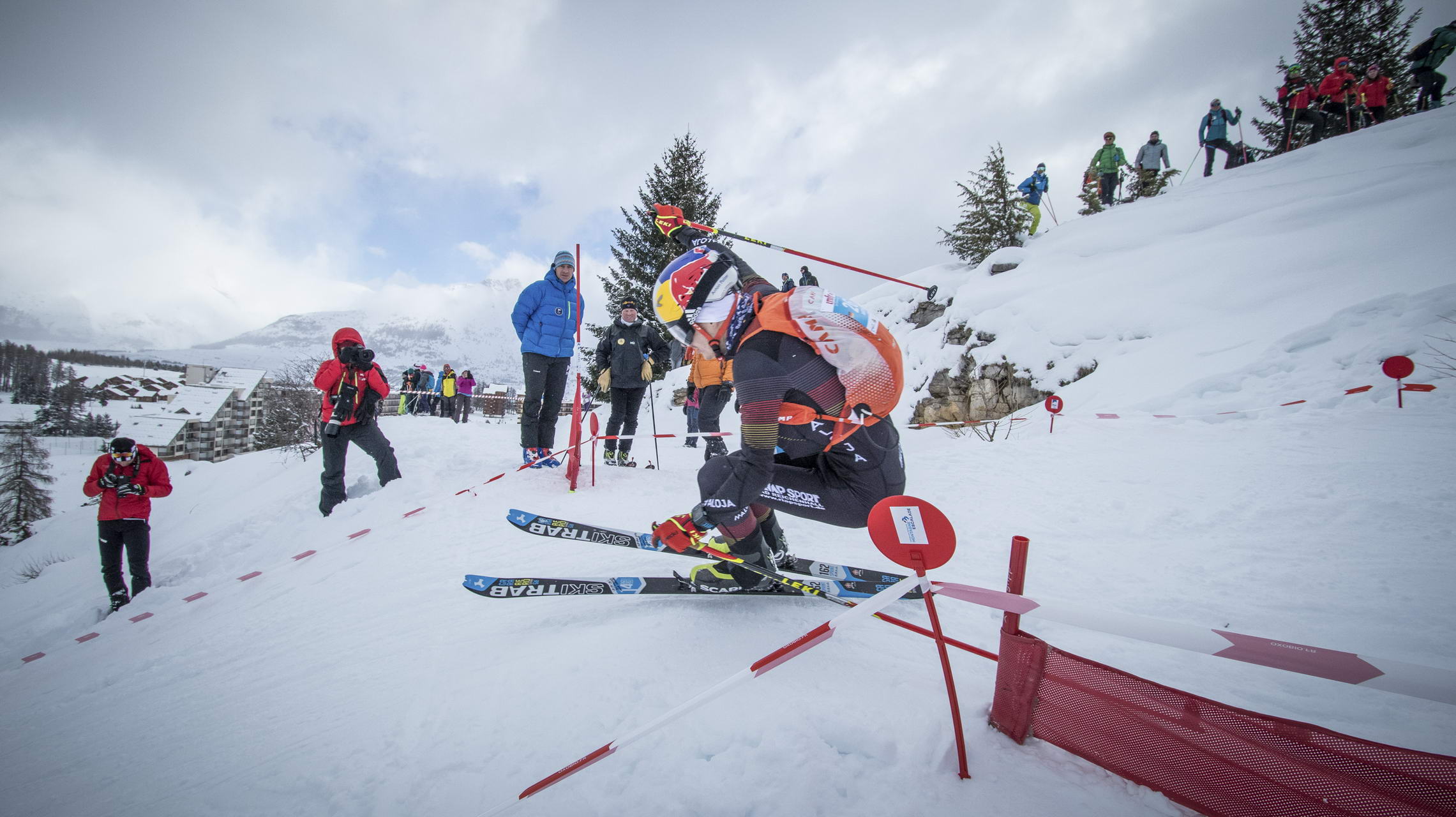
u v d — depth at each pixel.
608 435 6.11
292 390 14.53
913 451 7.16
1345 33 17.77
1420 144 9.19
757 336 1.86
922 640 1.94
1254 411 5.08
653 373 6.09
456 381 16.83
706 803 1.19
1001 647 1.41
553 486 4.83
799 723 1.42
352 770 1.44
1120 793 1.17
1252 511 2.99
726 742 1.38
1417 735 1.35
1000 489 4.03
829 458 2.07
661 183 20.39
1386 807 0.94
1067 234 11.22
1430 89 11.27
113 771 1.62
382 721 1.65
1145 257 9.02
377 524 4.25
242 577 3.55
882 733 1.37
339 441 5.11
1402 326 5.38
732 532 2.00
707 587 2.28
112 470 4.75
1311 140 12.06
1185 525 2.98
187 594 3.74
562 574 2.82
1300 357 5.81
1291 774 1.02
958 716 1.26
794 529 3.47
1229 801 1.08
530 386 5.48
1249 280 7.46
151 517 12.34
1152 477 3.78
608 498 4.47
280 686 2.01
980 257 14.66
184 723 1.85
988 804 1.15
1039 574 2.59
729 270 1.95
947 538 1.36
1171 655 1.84
